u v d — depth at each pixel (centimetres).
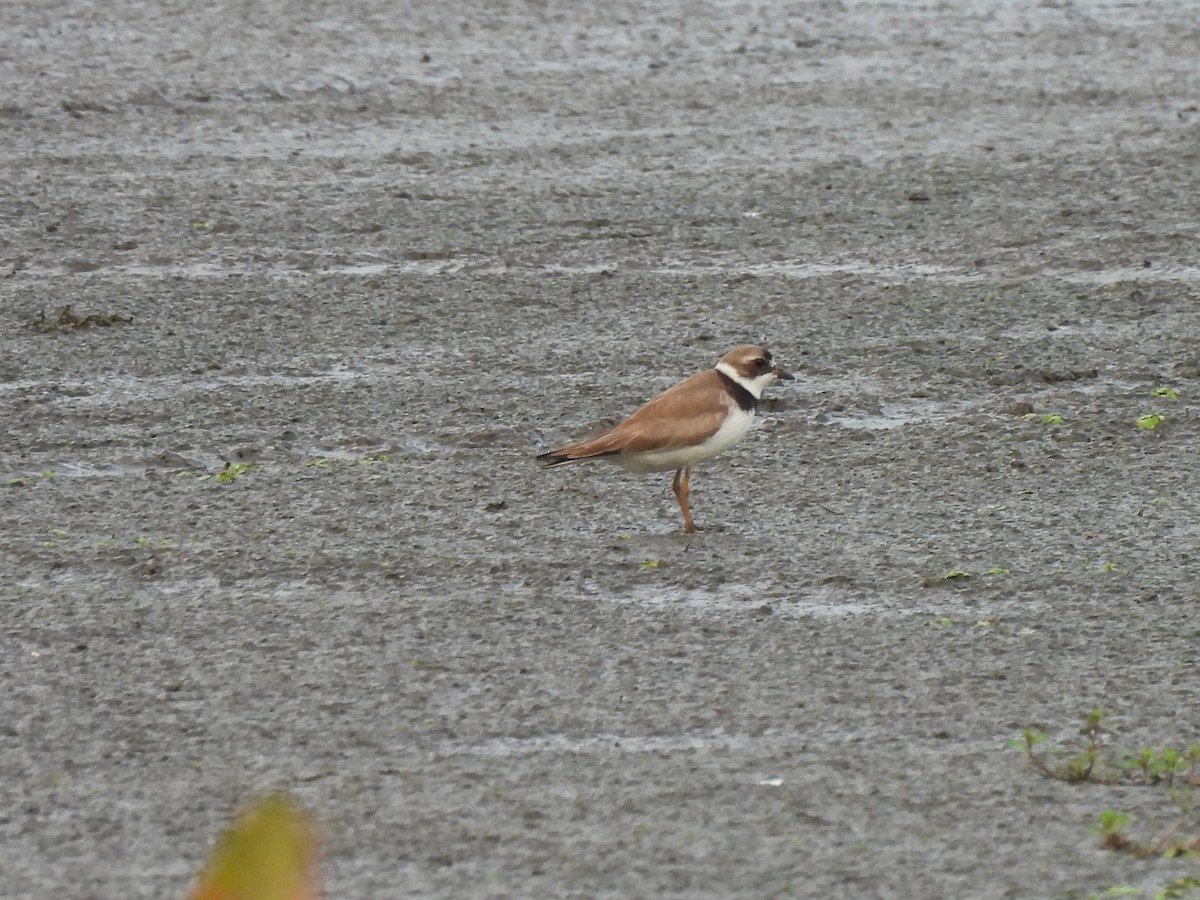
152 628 1127
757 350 1302
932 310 1859
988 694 1027
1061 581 1202
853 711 1005
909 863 836
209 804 897
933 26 3195
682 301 1900
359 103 2697
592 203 2239
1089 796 904
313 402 1616
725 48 3047
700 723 991
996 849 849
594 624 1130
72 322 1817
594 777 925
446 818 878
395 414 1586
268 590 1196
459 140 2520
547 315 1859
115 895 805
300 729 985
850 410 1591
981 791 909
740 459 1468
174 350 1755
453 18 3209
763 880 820
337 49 2994
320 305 1884
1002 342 1761
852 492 1390
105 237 2112
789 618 1143
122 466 1469
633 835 861
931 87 2795
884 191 2278
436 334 1803
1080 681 1045
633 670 1061
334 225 2161
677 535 1298
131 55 2920
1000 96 2744
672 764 940
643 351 1750
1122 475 1420
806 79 2847
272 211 2212
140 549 1268
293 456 1491
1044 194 2255
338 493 1391
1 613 1153
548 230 2141
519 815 882
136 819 880
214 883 553
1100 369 1684
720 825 871
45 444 1513
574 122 2609
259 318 1845
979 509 1350
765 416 1577
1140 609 1154
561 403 1609
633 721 995
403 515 1343
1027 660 1074
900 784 916
